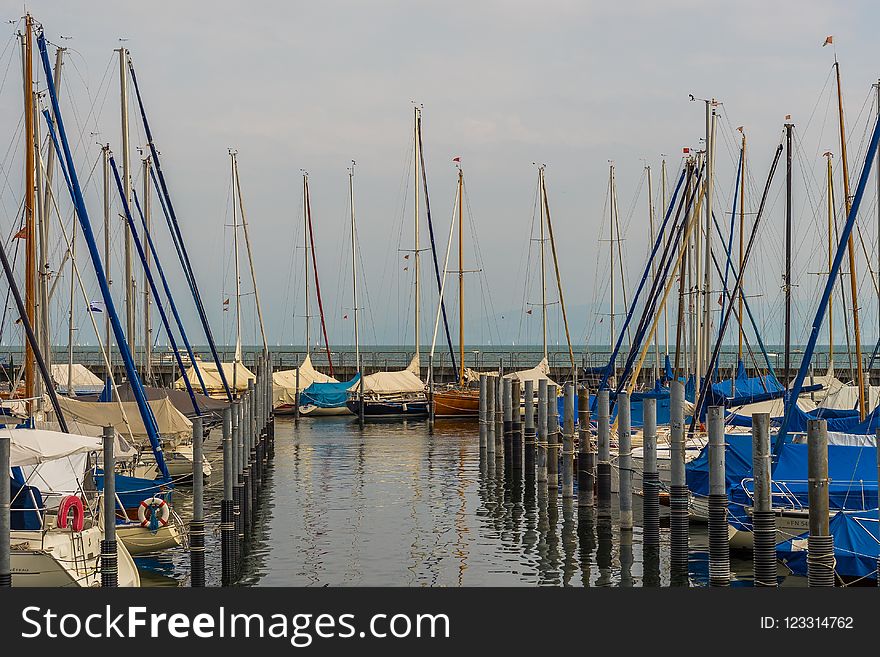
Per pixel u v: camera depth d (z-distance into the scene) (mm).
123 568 23578
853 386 43594
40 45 33375
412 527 33281
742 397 44688
